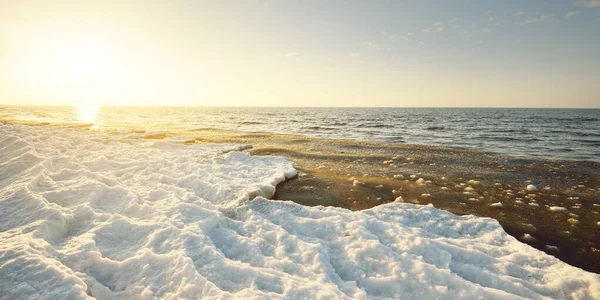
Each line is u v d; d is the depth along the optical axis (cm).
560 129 3161
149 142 1423
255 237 481
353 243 457
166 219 510
